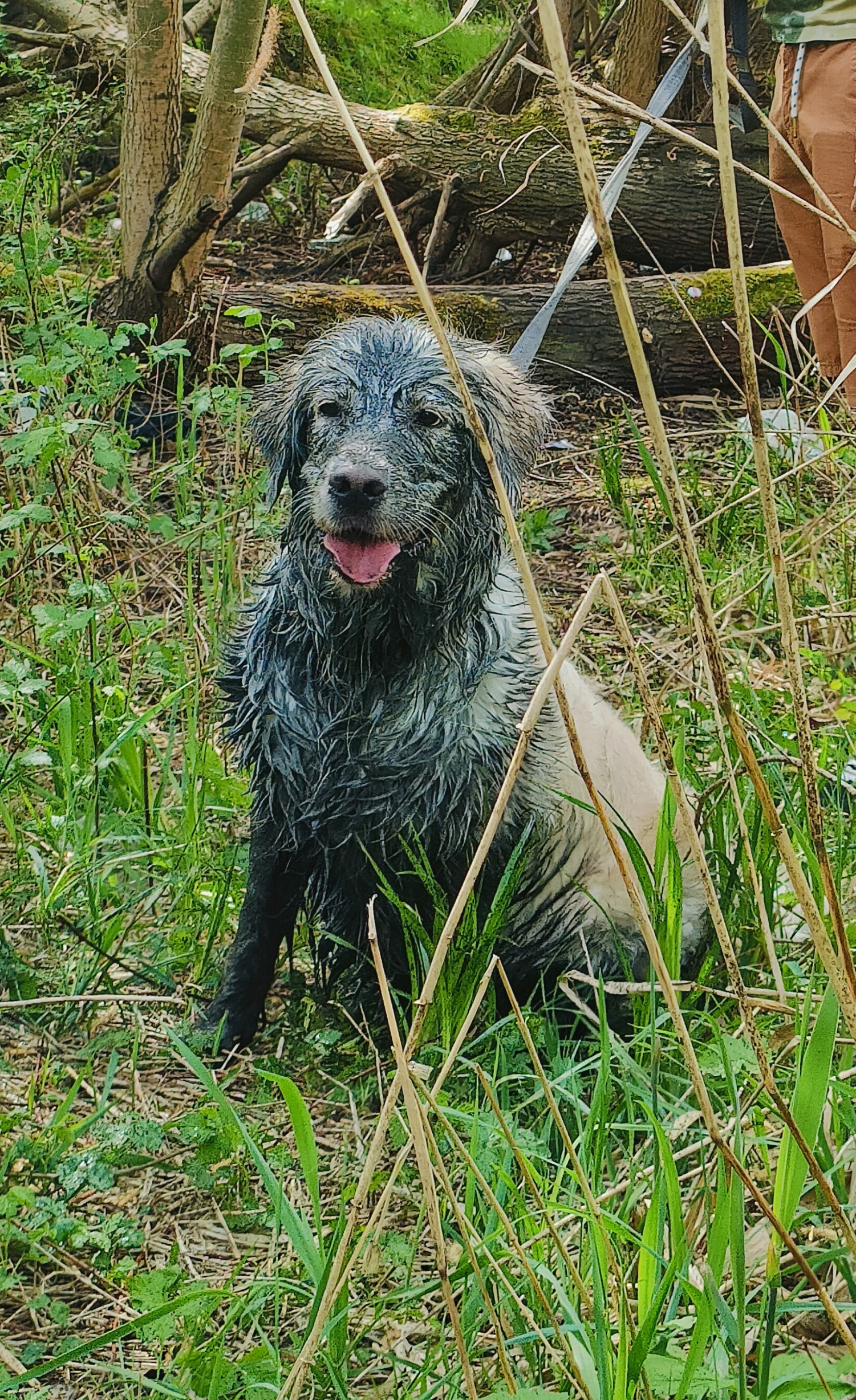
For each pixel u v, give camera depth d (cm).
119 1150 274
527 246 933
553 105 825
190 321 658
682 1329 220
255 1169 290
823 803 394
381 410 325
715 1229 199
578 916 357
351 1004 358
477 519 333
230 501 543
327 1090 325
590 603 187
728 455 681
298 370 349
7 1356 230
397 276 885
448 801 330
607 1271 226
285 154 838
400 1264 247
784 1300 226
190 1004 345
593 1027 336
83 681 417
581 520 651
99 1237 258
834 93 528
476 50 1094
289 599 338
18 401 474
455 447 329
